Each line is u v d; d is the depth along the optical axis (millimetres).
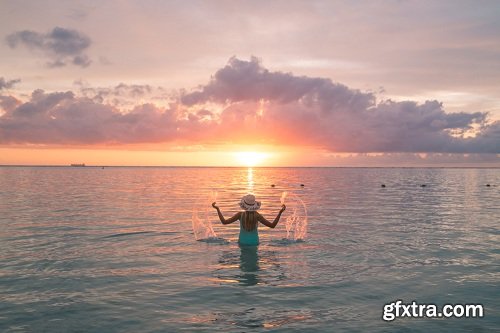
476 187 48812
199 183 55531
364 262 9250
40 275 8086
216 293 7016
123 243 11414
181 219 16578
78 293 7000
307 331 5445
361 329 5539
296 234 13117
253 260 9414
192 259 9516
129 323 5684
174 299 6707
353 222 16094
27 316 5934
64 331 5402
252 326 5598
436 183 60219
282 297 6824
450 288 7348
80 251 10336
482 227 14820
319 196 31922
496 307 6402
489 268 8750
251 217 11352
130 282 7641
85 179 67062
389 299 6758
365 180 71312
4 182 52094
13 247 10781
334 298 6785
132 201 25391
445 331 5500
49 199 26547
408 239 12211
